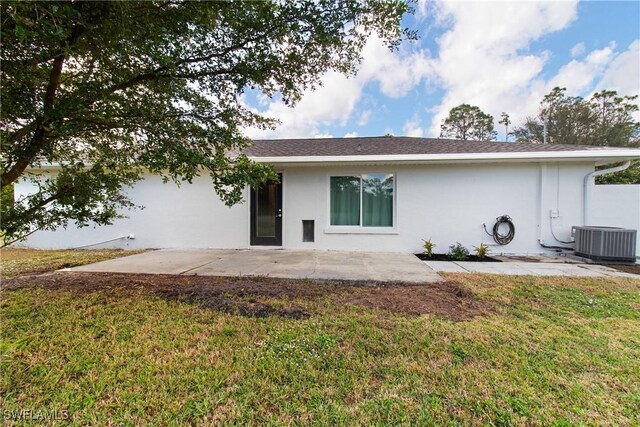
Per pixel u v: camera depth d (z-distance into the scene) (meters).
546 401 2.04
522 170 7.66
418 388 2.17
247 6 3.34
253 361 2.50
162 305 3.74
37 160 3.49
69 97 3.12
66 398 2.05
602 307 3.77
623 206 7.25
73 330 3.07
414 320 3.32
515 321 3.33
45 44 2.65
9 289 4.40
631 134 21.94
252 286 4.55
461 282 4.82
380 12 3.68
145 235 8.91
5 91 2.76
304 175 8.37
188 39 3.54
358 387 2.18
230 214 8.66
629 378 2.29
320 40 3.84
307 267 5.95
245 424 1.83
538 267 6.12
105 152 4.03
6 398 2.04
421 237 8.01
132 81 3.58
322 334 2.98
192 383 2.21
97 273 5.45
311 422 1.85
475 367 2.44
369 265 6.16
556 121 23.84
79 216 3.57
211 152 4.38
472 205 7.85
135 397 2.06
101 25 2.79
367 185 8.31
